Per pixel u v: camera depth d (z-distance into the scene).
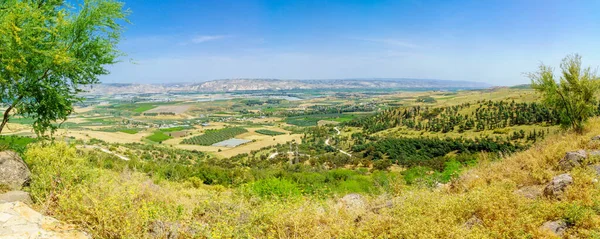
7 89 10.12
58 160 7.89
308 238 5.85
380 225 6.31
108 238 5.41
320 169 76.62
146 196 7.06
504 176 10.42
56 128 12.02
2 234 4.84
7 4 9.52
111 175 8.36
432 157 86.62
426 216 6.30
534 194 8.50
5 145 10.13
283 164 93.50
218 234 5.40
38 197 6.64
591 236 5.48
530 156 11.36
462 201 7.17
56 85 11.52
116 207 5.40
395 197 8.51
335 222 6.42
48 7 11.06
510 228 5.88
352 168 81.94
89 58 11.76
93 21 11.37
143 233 5.35
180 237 5.65
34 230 5.14
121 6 12.07
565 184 7.83
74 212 5.75
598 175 8.54
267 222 6.46
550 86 18.72
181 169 41.03
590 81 17.61
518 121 102.00
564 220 6.29
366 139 129.50
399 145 101.75
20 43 9.04
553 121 89.69
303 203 7.47
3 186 7.50
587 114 17.80
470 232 5.68
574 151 10.17
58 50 10.15
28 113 11.30
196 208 6.95
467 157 47.16
